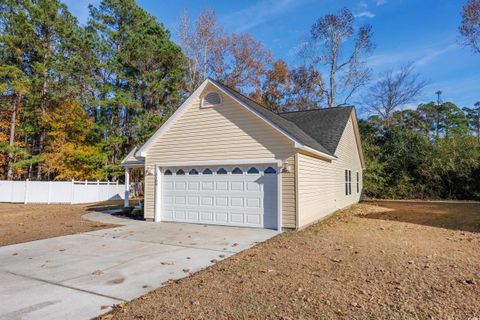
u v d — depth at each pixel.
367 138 25.66
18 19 24.36
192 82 29.44
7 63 25.16
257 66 31.38
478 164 20.81
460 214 13.12
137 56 25.91
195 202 11.26
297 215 9.45
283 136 9.76
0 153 26.34
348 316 3.51
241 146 10.39
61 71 24.77
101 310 3.83
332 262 5.80
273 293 4.24
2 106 26.14
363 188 22.89
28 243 7.96
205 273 5.29
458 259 5.90
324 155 11.40
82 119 25.55
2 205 19.62
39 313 3.76
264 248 7.11
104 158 25.45
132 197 27.30
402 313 3.57
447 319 3.42
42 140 26.91
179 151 11.55
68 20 27.39
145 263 5.99
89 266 5.80
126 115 28.83
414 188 22.48
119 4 28.81
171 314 3.64
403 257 6.09
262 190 10.08
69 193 20.92
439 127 47.41
